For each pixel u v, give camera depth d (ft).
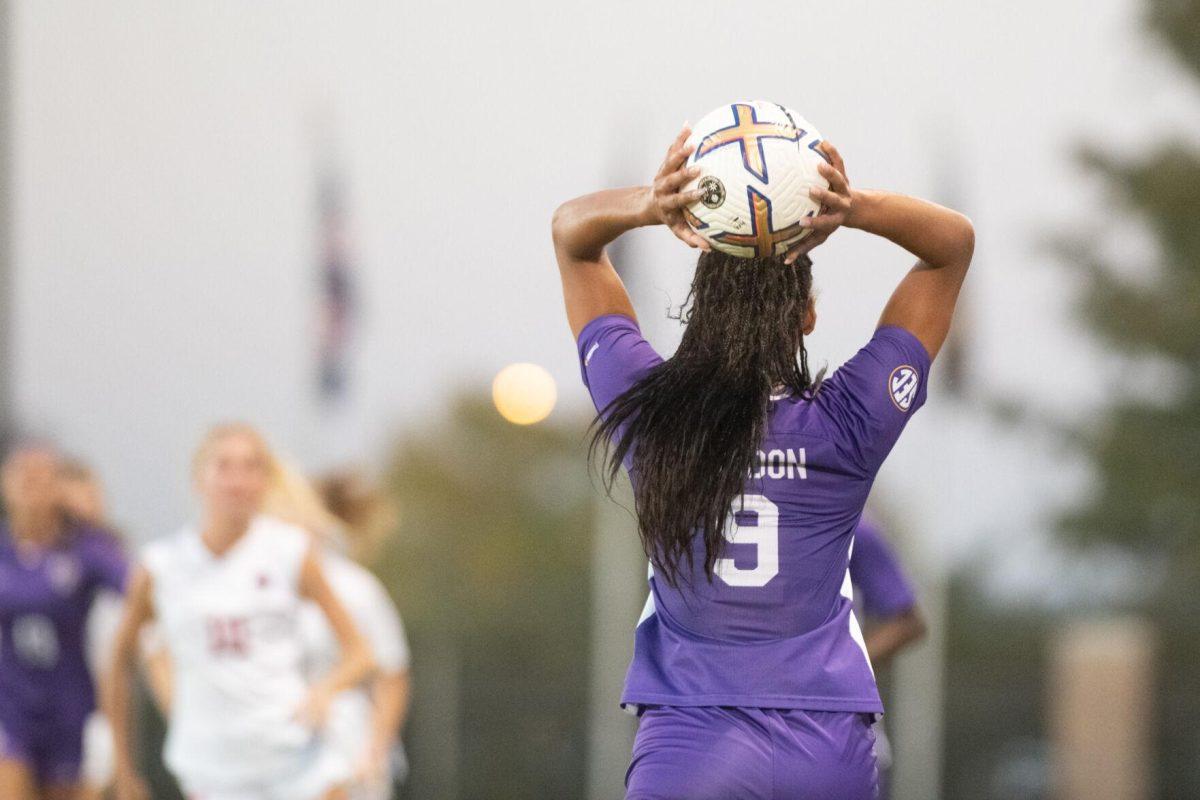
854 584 60.95
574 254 44.01
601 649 383.45
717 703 40.45
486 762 330.54
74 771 107.34
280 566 83.51
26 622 104.83
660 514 40.27
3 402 232.94
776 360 41.32
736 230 39.96
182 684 84.12
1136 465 493.36
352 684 84.17
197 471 83.92
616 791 345.51
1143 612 494.18
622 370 42.57
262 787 83.05
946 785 327.06
